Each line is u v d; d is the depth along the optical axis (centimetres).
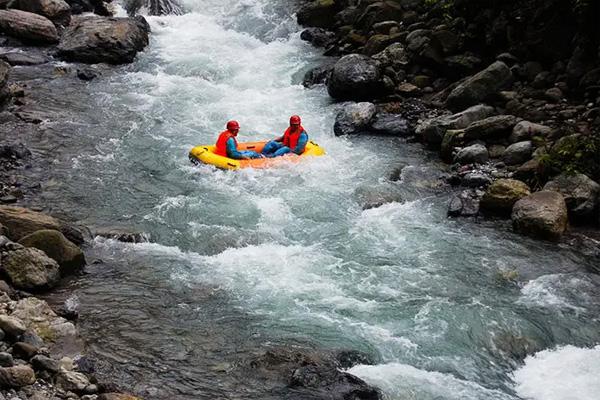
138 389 1142
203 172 1981
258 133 2289
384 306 1427
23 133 2156
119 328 1311
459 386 1209
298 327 1346
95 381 1114
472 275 1546
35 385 1071
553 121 2073
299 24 3225
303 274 1532
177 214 1764
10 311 1257
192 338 1298
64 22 3059
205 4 3412
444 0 2706
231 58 2902
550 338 1348
